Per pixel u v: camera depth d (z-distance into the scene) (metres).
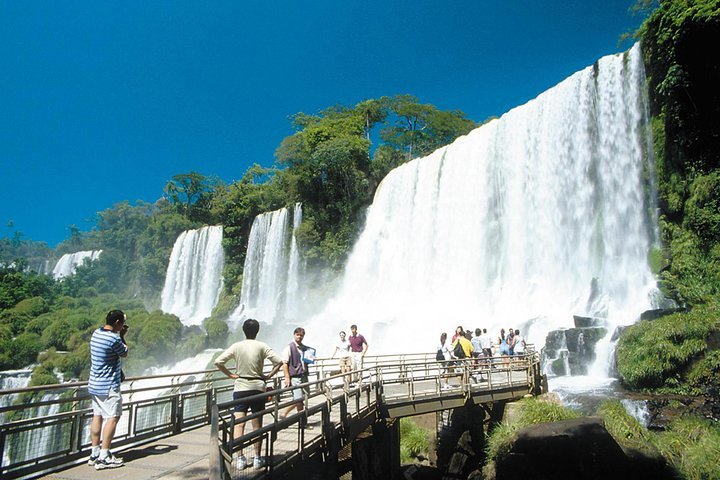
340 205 55.09
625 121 28.45
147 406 9.88
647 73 27.31
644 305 24.11
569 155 31.41
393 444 15.49
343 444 10.46
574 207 30.61
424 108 65.81
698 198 24.14
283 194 64.06
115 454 8.66
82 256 101.19
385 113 69.00
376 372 13.82
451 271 38.22
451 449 17.80
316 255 53.06
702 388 16.72
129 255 93.19
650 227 26.53
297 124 66.31
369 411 12.70
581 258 29.55
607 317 24.62
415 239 42.50
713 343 17.36
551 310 28.77
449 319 32.72
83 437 9.09
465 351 17.50
